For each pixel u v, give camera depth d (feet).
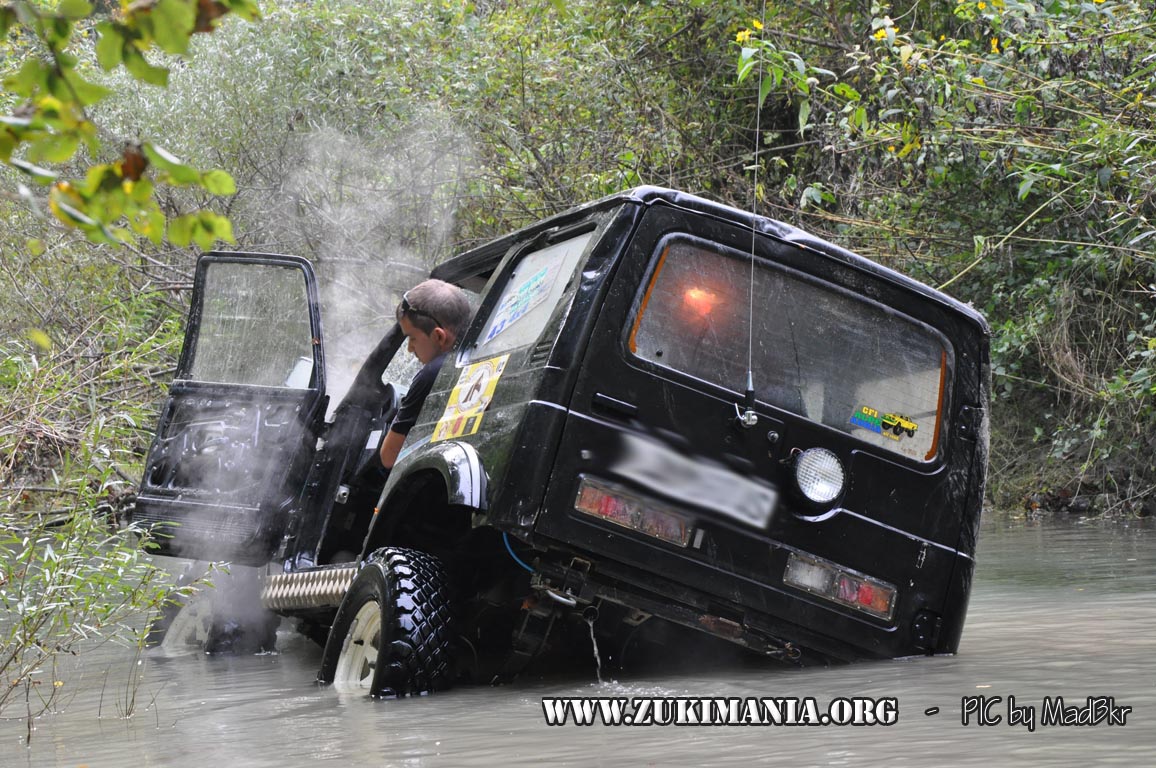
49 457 22.27
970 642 16.03
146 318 35.01
